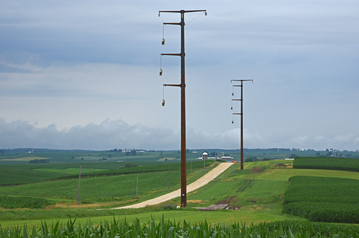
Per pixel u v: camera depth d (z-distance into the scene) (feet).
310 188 191.11
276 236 35.68
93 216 105.29
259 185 228.43
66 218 95.71
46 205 179.11
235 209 153.89
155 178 316.40
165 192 234.99
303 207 133.69
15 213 96.12
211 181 267.59
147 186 281.13
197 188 238.27
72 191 284.82
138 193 247.09
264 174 287.48
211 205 164.76
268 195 189.37
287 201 159.43
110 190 279.08
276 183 234.17
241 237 34.01
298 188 191.93
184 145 133.90
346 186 195.62
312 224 73.10
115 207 176.96
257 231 37.65
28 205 173.88
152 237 31.22
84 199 231.71
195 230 32.99
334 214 120.47
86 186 308.40
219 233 32.40
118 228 35.29
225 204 167.84
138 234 33.50
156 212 119.75
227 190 215.31
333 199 156.46
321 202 148.36
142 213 117.60
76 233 33.40
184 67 130.62
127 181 316.60
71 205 179.01
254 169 321.32
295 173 288.51
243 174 294.05
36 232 32.94
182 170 134.82
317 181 225.35
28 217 91.81
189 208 130.93
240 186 228.43
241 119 321.73
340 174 281.13
